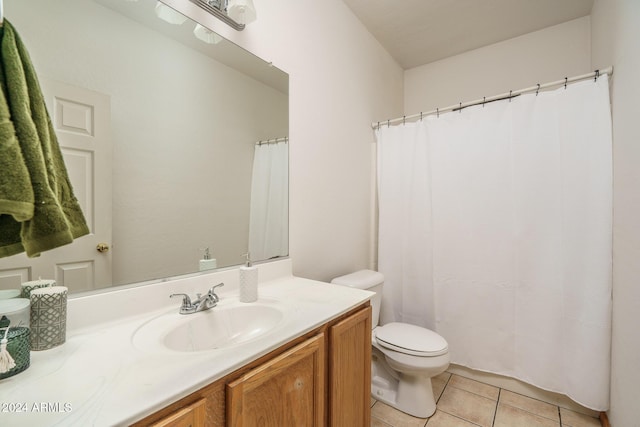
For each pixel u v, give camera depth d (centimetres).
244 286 115
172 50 109
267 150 146
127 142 96
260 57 142
